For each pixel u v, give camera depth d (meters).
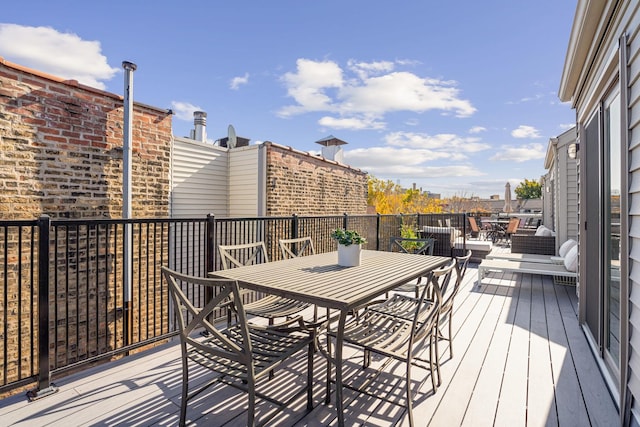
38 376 2.35
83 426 2.00
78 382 2.49
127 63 4.47
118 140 4.54
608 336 2.65
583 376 2.58
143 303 4.79
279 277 2.45
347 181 9.20
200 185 6.52
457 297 4.86
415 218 8.80
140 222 2.95
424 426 2.00
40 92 3.90
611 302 2.58
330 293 2.01
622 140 2.00
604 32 2.38
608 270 2.65
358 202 9.77
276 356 1.98
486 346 3.13
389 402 2.11
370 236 7.06
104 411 2.15
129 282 4.55
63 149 4.07
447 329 3.56
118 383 2.48
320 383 2.50
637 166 1.84
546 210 11.69
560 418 2.08
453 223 10.99
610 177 2.60
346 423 2.04
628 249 1.96
